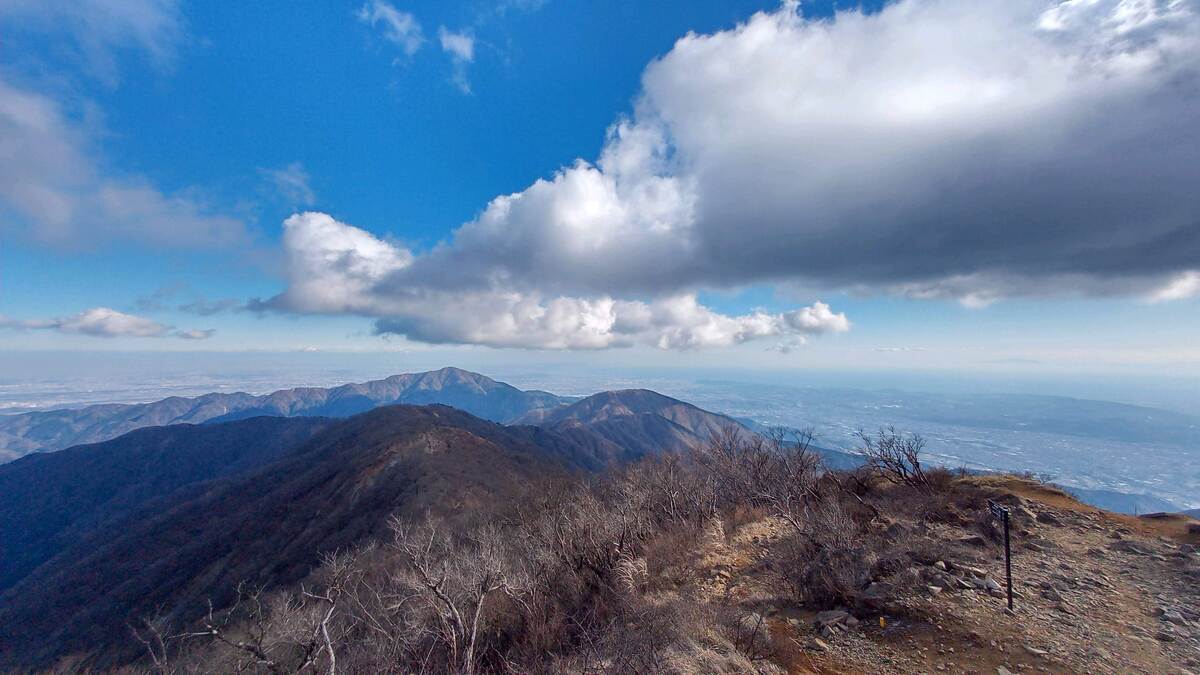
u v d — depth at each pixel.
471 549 14.80
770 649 8.57
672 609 9.85
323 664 10.51
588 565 14.09
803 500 17.72
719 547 15.17
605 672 8.20
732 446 25.45
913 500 15.07
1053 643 7.71
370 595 13.46
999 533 12.05
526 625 11.89
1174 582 9.20
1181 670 6.91
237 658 9.97
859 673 7.77
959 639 8.10
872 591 9.75
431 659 11.15
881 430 21.61
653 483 22.02
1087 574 9.88
